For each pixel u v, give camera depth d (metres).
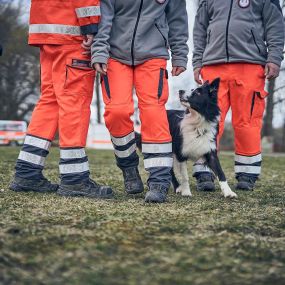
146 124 5.95
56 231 3.97
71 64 5.94
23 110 44.84
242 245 3.69
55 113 6.29
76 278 2.87
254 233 4.14
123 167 6.37
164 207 5.42
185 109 7.23
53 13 5.95
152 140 5.94
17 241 3.61
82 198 5.91
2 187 6.82
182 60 6.58
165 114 6.02
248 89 7.55
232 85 7.60
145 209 5.22
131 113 6.00
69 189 6.04
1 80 40.81
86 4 5.80
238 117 7.68
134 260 3.24
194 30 8.21
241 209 5.45
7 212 4.79
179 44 6.59
